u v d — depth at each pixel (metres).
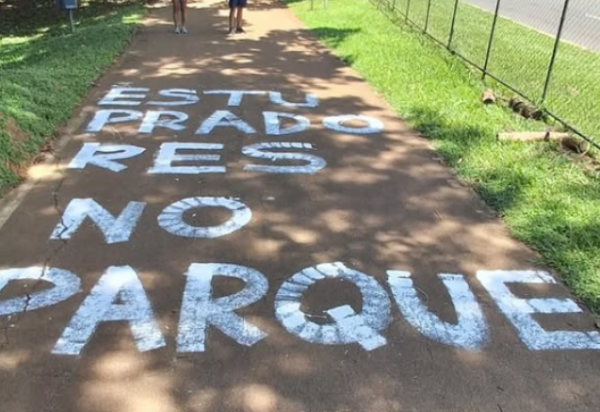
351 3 15.41
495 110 6.99
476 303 3.61
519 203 4.78
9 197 4.77
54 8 16.53
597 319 3.50
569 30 12.91
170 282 3.72
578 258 4.02
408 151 5.87
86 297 3.57
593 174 5.32
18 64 9.20
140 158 5.54
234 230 4.33
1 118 5.64
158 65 8.95
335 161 5.59
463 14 13.75
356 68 8.94
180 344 3.21
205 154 5.66
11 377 2.98
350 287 3.72
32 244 4.11
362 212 4.65
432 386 2.99
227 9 14.38
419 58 9.38
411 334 3.34
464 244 4.24
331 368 3.08
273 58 9.54
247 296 3.61
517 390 2.98
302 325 3.38
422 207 4.76
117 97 7.33
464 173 5.34
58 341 3.22
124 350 3.17
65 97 7.04
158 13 14.06
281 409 2.83
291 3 15.73
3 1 17.52
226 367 3.07
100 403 2.84
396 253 4.11
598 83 8.43
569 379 3.06
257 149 5.81
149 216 4.50
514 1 17.02
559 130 6.33
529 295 3.70
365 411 2.83
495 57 9.66
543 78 8.47
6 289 3.63
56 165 5.38
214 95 7.48
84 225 4.36
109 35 10.84
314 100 7.38
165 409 2.81
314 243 4.20
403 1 14.15
